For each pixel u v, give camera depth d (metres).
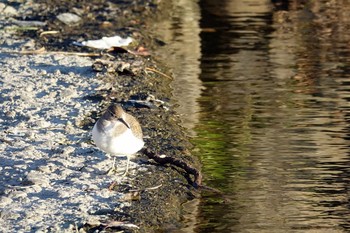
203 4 21.83
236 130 13.38
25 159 11.63
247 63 16.98
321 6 21.67
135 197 10.66
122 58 16.92
